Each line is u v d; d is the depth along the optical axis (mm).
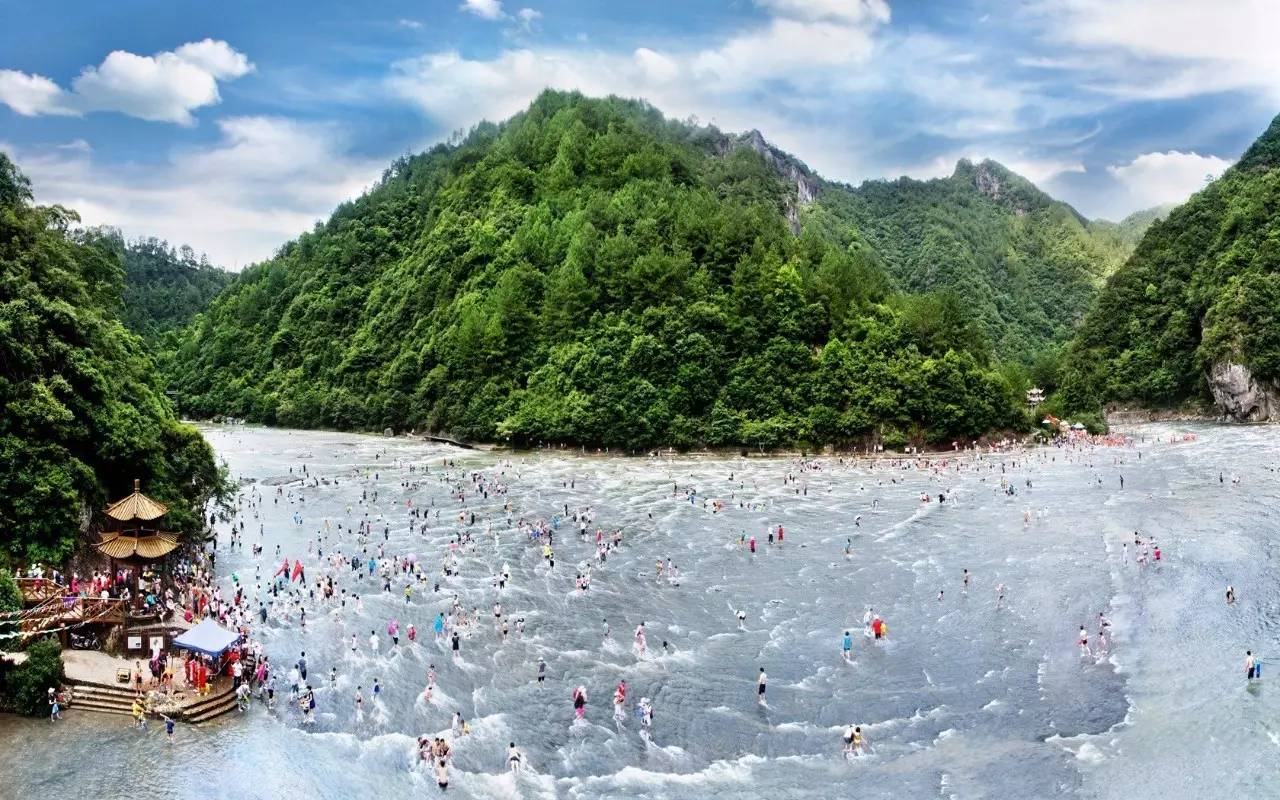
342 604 68688
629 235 195500
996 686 53438
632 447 161625
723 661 58031
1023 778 42656
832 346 167875
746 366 168250
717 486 123812
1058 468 137000
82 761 43562
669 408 163375
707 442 162125
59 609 53281
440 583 74812
